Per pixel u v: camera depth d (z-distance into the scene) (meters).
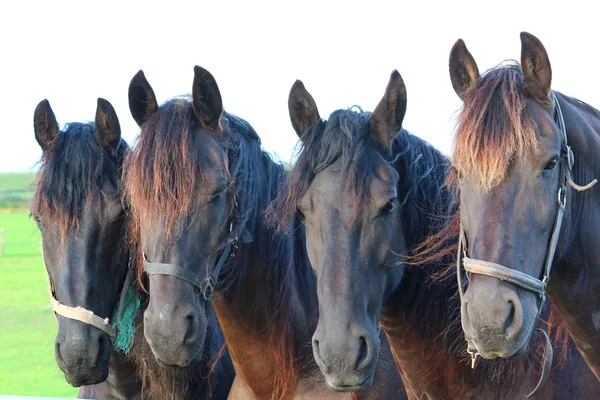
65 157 4.50
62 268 4.43
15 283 19.48
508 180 3.12
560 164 3.23
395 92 3.88
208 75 4.17
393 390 4.51
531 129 3.09
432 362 4.13
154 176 3.89
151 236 3.96
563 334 3.92
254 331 4.52
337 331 3.52
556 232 3.21
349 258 3.63
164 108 4.15
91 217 4.45
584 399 3.91
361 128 3.81
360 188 3.64
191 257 3.96
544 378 3.45
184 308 3.91
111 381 5.05
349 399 4.35
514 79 3.21
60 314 4.41
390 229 3.79
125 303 4.64
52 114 4.70
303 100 4.04
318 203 3.72
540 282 3.16
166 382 4.74
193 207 3.97
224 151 4.18
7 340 12.73
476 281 3.12
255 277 4.50
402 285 4.09
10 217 44.16
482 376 4.01
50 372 10.74
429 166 4.16
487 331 3.04
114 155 4.63
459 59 3.49
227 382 5.12
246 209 4.34
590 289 3.52
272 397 4.60
